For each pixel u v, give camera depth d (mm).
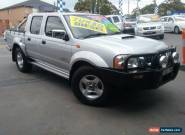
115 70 5484
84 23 6934
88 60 5879
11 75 8836
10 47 9719
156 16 23391
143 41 6250
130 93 6875
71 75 6504
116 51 5539
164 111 5785
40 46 7684
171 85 7609
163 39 21625
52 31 6891
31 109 5930
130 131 4934
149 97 6613
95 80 5902
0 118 5480
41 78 8438
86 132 4902
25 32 8586
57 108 5977
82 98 6117
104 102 5922
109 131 4938
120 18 24031
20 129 5020
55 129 5016
